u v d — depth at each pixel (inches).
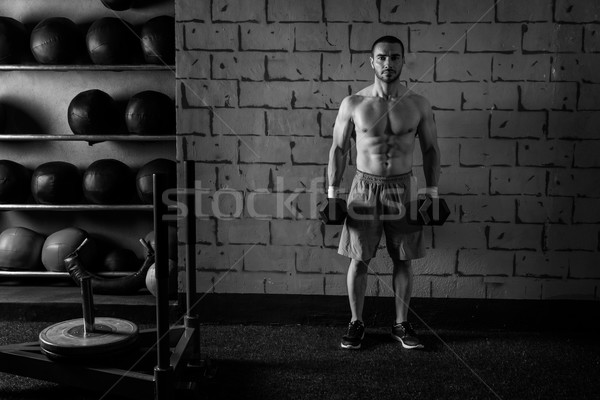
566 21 109.3
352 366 96.8
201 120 116.3
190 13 114.2
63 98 137.3
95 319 89.0
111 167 125.4
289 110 115.1
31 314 118.7
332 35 113.0
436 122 113.1
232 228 118.2
